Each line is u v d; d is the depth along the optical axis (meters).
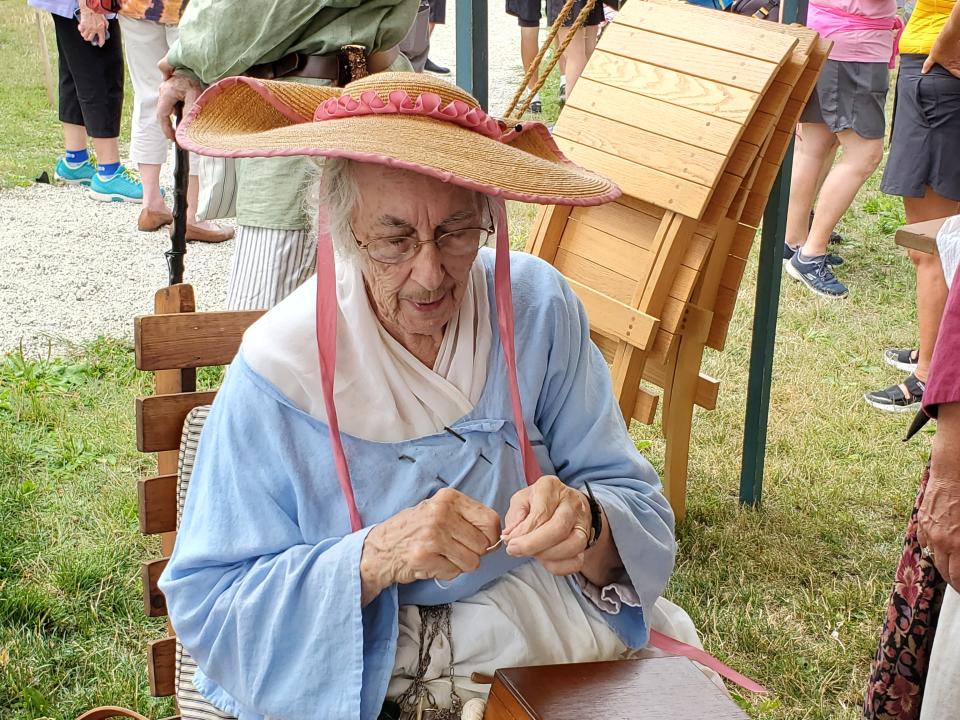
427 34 6.96
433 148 1.47
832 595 3.31
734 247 3.21
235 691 1.67
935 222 2.39
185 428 1.93
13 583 3.22
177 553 1.69
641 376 3.26
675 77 3.11
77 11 6.63
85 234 6.52
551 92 10.19
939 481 1.84
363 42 2.84
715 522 3.72
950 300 1.81
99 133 6.98
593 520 1.68
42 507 3.64
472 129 1.60
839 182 5.88
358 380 1.66
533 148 1.83
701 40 3.11
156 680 2.06
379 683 1.62
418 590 1.71
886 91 5.70
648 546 1.78
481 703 1.61
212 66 2.83
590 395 1.87
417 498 1.69
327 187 1.58
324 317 1.60
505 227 1.68
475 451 1.72
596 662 1.55
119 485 3.81
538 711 1.41
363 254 1.59
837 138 6.09
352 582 1.56
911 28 4.54
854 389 4.90
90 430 4.21
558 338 1.81
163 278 5.91
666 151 3.05
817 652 3.07
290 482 1.66
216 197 2.99
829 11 5.48
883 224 7.09
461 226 1.58
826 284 6.02
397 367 1.68
